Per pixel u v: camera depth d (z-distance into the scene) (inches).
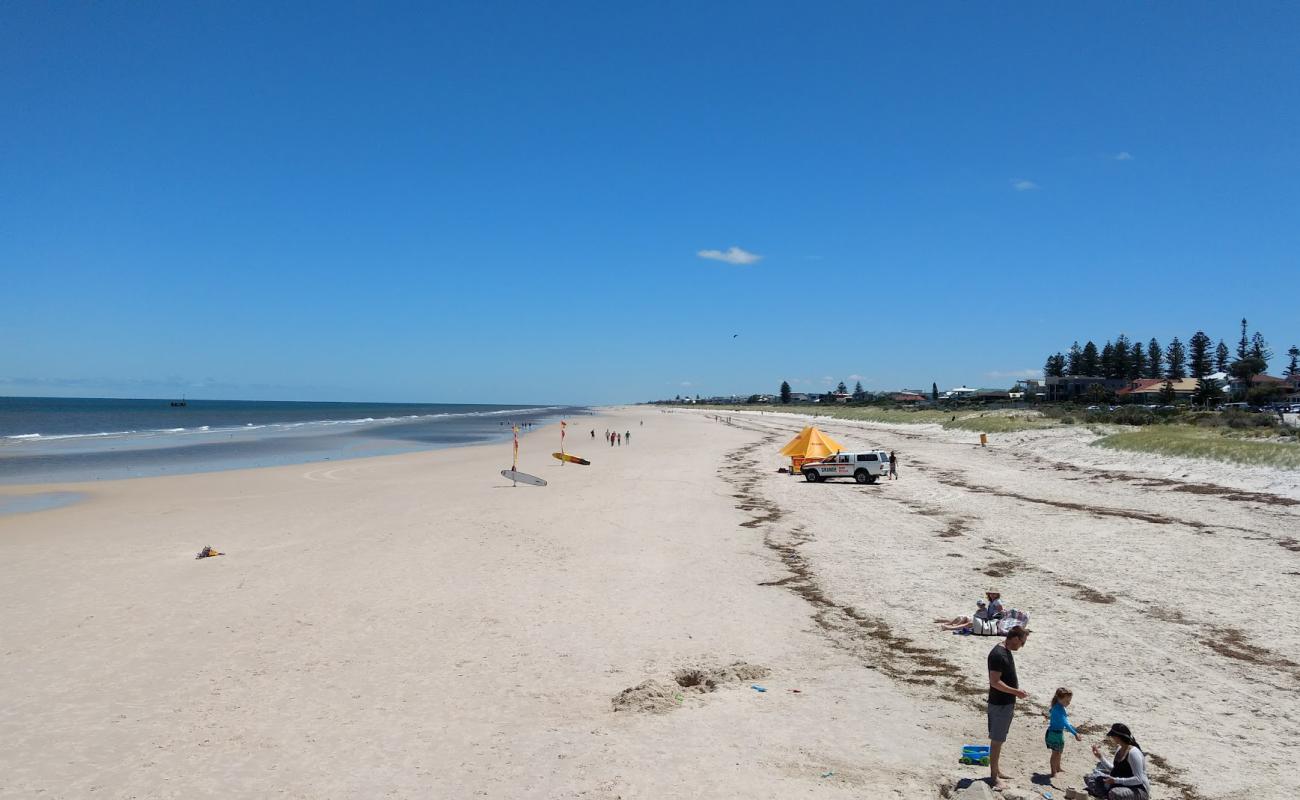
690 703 448.5
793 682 483.8
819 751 382.9
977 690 467.2
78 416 5733.3
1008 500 1259.2
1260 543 872.9
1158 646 542.9
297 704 446.3
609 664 515.5
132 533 979.9
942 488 1450.5
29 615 623.2
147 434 3415.4
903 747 387.9
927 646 551.2
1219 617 607.5
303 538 948.6
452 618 619.8
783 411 7495.1
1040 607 644.7
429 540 939.3
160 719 424.8
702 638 570.3
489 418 6855.3
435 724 418.3
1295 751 381.4
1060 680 481.1
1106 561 805.9
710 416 7219.5
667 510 1198.9
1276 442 1509.6
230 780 354.9
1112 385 5123.0
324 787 347.9
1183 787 346.0
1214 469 1375.5
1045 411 3029.0
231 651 539.2
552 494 1381.6
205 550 841.5
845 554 868.0
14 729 412.5
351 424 4916.3
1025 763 367.2
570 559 838.5
